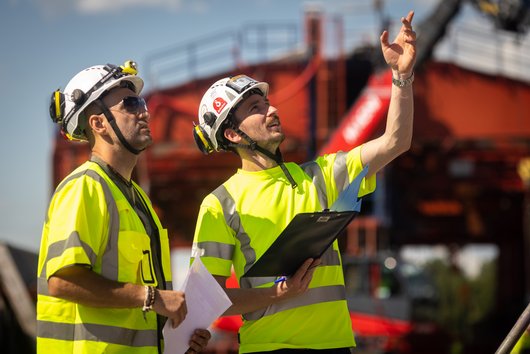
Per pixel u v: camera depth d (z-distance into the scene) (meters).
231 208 4.86
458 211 26.02
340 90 19.98
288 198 4.85
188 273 4.19
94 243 4.06
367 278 17.19
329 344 4.65
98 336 4.02
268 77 20.22
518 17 19.81
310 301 4.66
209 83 20.34
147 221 4.41
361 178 4.63
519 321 4.25
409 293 17.05
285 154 20.30
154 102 20.36
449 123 20.50
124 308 3.97
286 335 4.66
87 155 20.31
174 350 4.26
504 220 26.36
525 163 22.73
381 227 19.78
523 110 20.33
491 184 23.77
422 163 22.42
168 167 21.09
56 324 4.07
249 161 5.00
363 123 18.22
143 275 4.25
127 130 4.37
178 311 3.97
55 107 4.50
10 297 10.41
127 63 4.49
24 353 10.37
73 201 4.06
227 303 4.19
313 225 4.15
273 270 4.42
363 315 16.94
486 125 20.42
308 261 4.45
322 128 19.95
